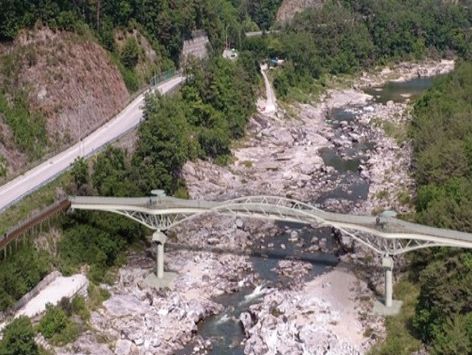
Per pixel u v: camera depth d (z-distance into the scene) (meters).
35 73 148.50
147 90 172.62
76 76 157.50
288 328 97.56
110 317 100.56
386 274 102.06
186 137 156.88
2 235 100.94
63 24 162.88
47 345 90.44
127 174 130.88
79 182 123.44
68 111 149.50
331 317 101.25
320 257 121.88
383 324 98.69
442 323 88.12
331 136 198.88
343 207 141.88
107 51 179.12
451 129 157.75
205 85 180.12
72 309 98.00
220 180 157.25
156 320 100.75
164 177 137.25
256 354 93.06
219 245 126.25
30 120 140.12
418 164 143.00
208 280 113.62
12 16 150.75
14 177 125.25
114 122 160.00
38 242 108.25
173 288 110.44
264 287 111.94
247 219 136.00
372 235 104.62
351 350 91.88
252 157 175.12
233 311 105.75
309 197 149.38
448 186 123.19
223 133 170.25
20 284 97.50
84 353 90.56
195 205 110.75
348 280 112.69
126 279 112.00
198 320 102.56
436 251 103.62
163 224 112.31
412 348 90.25
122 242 118.62
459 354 81.62
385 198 144.75
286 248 125.88
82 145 143.00
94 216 116.75
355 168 170.88
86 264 111.81
